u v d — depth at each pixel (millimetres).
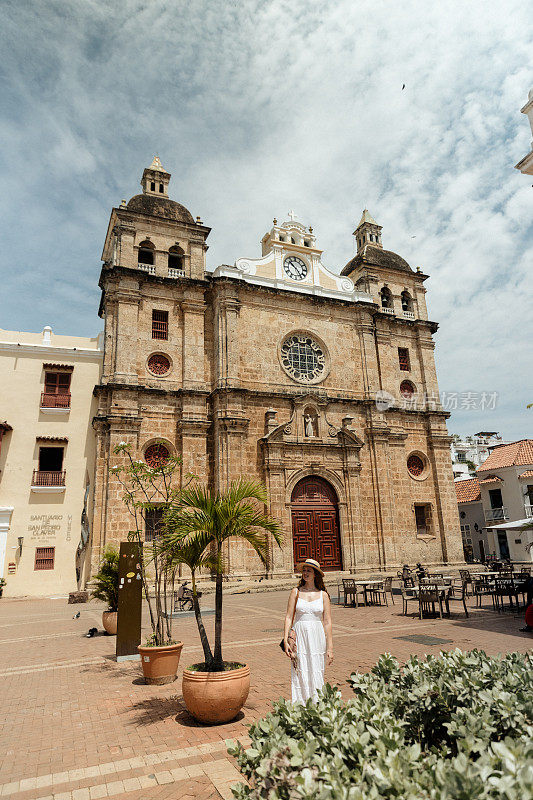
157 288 30969
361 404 34344
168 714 8078
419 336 38938
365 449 33750
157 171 36031
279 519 29062
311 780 3340
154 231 32156
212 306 32438
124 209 31359
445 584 18859
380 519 32469
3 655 12742
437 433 36969
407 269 40719
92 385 30906
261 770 3662
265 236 36625
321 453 31641
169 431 28984
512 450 46594
